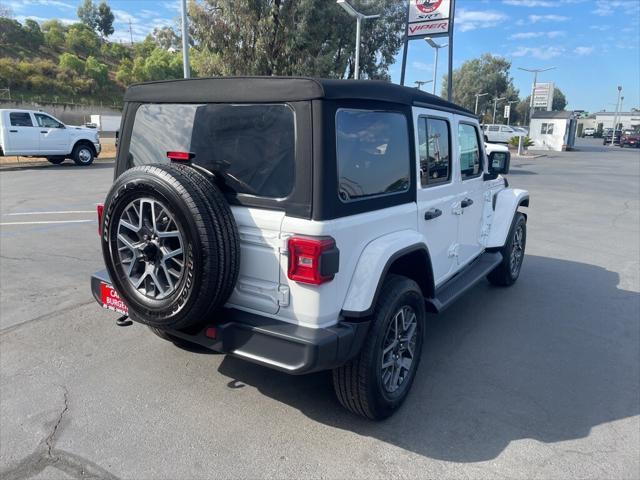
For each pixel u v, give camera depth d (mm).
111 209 2811
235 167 2840
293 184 2654
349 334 2736
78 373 3699
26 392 3428
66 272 6035
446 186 4027
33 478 2623
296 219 2637
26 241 7523
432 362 4078
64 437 2961
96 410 3242
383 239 3053
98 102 74125
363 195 2936
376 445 2977
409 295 3207
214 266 2564
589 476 2756
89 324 4559
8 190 13008
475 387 3695
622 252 7949
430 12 17703
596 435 3137
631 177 20484
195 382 3617
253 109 2797
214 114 2945
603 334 4719
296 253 2613
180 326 2766
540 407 3445
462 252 4660
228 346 2807
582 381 3826
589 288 6082
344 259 2762
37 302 5051
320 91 2580
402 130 3322
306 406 3361
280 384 3629
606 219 10891
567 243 8523
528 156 32844
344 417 3250
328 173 2613
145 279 2818
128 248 2834
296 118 2641
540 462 2863
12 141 17828
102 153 25312
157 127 3252
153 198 2639
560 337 4629
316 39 24891
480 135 4934
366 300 2793
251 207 2773
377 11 35375
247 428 3102
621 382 3826
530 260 7367
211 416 3213
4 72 68000
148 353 4039
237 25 24047
